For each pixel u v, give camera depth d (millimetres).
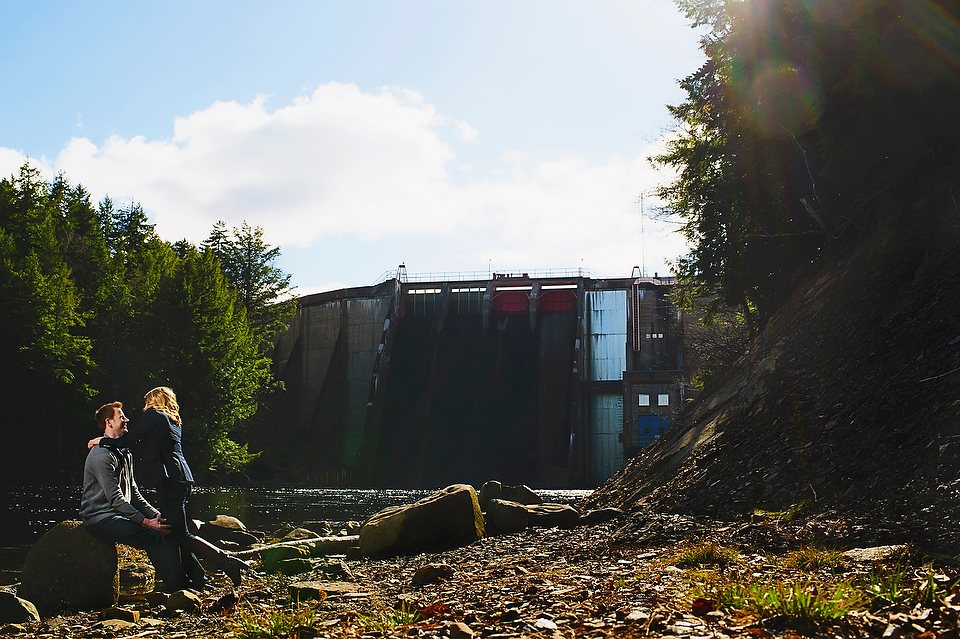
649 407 80688
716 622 4883
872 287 20891
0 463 57750
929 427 12422
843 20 25703
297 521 29469
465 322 103312
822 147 29453
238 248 99125
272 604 8109
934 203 21109
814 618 4656
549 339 97812
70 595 8891
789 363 22094
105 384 67125
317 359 107250
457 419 96125
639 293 94562
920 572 6738
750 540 10852
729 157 36281
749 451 17828
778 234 33531
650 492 21094
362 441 95000
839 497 12461
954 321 14875
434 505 15727
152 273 75062
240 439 93125
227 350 72375
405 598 7512
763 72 30344
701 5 32719
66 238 73625
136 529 8938
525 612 5930
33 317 59188
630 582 7520
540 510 18562
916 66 23203
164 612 8531
